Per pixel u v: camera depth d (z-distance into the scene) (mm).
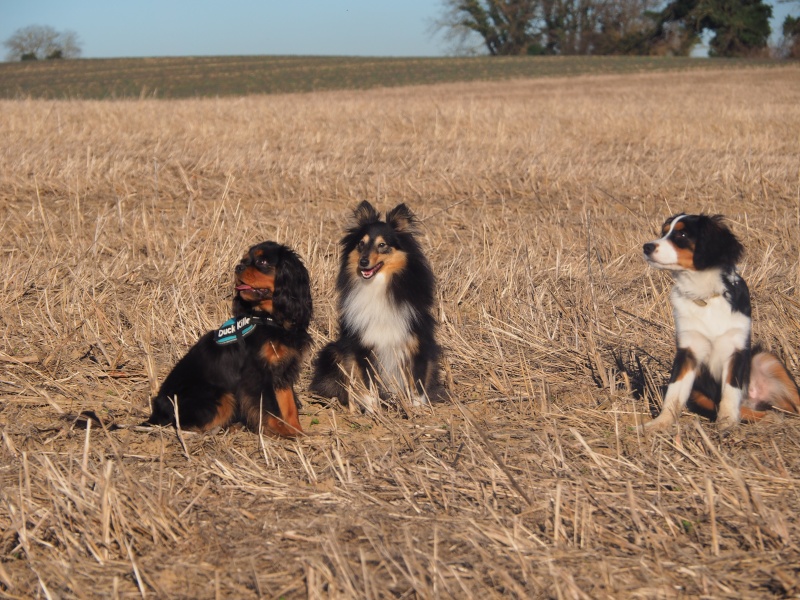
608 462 4125
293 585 3109
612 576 3082
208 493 3939
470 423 4496
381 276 5340
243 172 13305
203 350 4918
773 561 3174
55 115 19703
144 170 13078
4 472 4074
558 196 12188
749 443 4445
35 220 9938
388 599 2980
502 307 7090
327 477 4105
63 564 3244
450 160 14703
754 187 12266
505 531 3338
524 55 76375
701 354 4770
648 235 9406
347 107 25062
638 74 51594
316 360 5828
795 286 7285
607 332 6516
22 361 5793
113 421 4785
